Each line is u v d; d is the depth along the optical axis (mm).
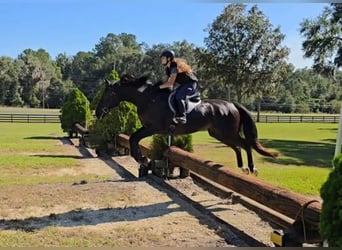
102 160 10078
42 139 15812
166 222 4691
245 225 4602
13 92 67750
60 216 4871
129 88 5777
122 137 10156
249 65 39125
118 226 4504
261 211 4859
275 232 3588
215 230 4398
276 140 17781
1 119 30156
